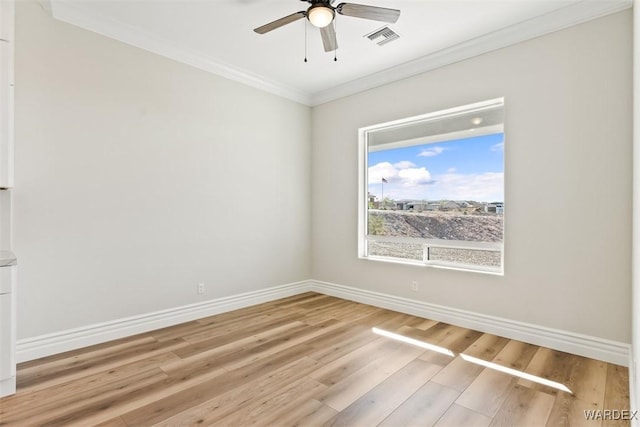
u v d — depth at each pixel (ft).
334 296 14.96
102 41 9.54
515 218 9.86
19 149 8.25
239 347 9.30
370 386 7.25
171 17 9.32
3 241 7.52
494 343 9.60
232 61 12.03
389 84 12.92
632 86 7.98
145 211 10.45
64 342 8.93
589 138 8.63
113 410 6.33
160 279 10.82
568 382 7.40
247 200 13.29
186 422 5.99
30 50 8.39
